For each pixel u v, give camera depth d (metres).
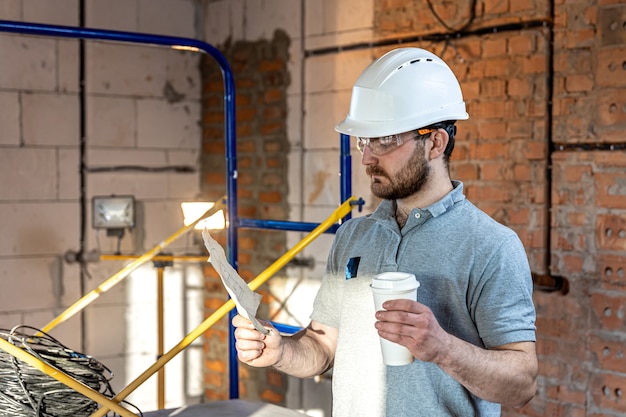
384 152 1.72
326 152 3.87
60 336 4.21
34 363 1.93
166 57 4.48
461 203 1.74
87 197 4.25
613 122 2.80
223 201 3.05
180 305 4.59
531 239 3.04
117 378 4.41
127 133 4.36
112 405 2.01
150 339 4.50
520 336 1.60
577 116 2.90
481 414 1.71
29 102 4.07
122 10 4.30
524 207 3.06
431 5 3.34
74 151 4.21
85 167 4.24
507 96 3.10
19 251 4.07
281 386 4.11
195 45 2.75
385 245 1.77
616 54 2.78
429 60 1.77
